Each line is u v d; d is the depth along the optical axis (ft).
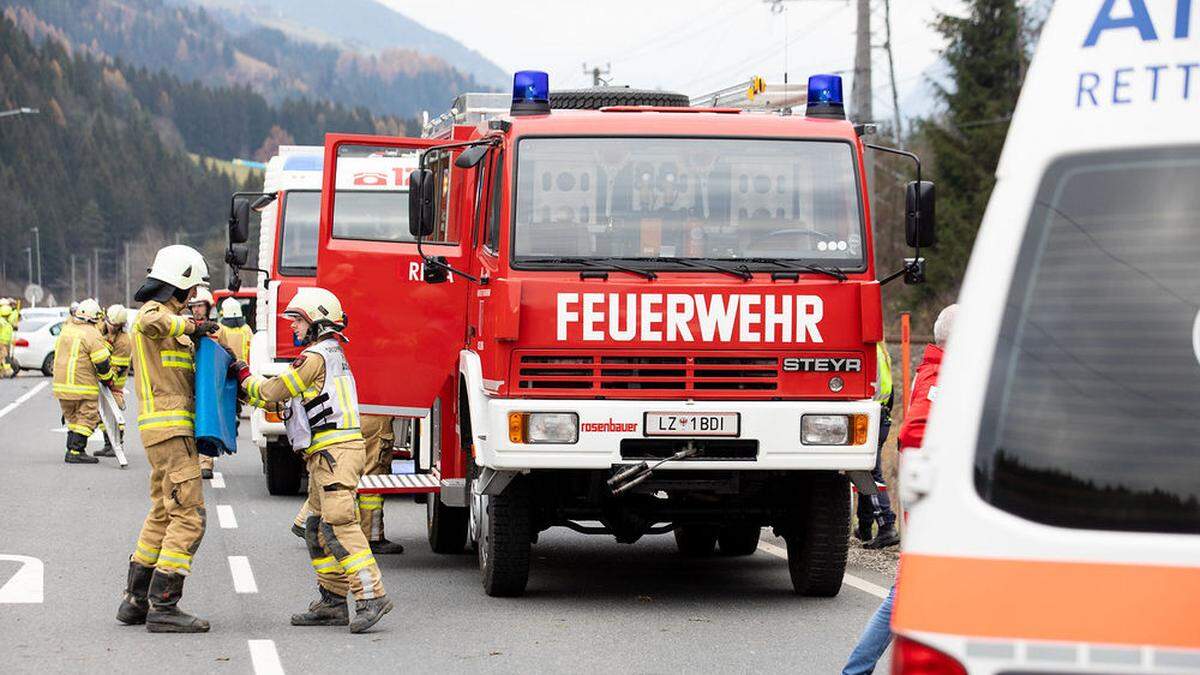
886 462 57.16
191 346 29.78
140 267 615.98
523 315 30.78
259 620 30.94
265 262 58.44
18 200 579.89
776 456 30.91
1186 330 11.26
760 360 31.14
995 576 11.28
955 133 163.53
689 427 30.73
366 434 38.55
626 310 30.83
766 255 31.58
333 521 29.63
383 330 36.73
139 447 73.46
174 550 29.43
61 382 64.54
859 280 31.50
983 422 11.43
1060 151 11.60
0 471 61.21
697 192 31.68
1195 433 11.12
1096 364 11.33
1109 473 11.19
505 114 34.01
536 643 28.58
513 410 30.63
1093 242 11.46
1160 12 11.65
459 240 37.47
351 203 53.62
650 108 33.17
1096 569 11.12
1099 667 11.09
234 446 29.78
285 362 52.31
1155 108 11.52
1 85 652.89
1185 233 11.35
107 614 31.30
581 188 31.48
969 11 164.55
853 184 32.01
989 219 11.72
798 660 27.04
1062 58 11.81
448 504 35.99
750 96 38.42
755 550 42.06
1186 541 11.05
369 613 29.55
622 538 34.22
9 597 33.12
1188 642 10.97
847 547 32.91
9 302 147.84
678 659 27.12
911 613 11.52
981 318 11.55
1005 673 11.25
